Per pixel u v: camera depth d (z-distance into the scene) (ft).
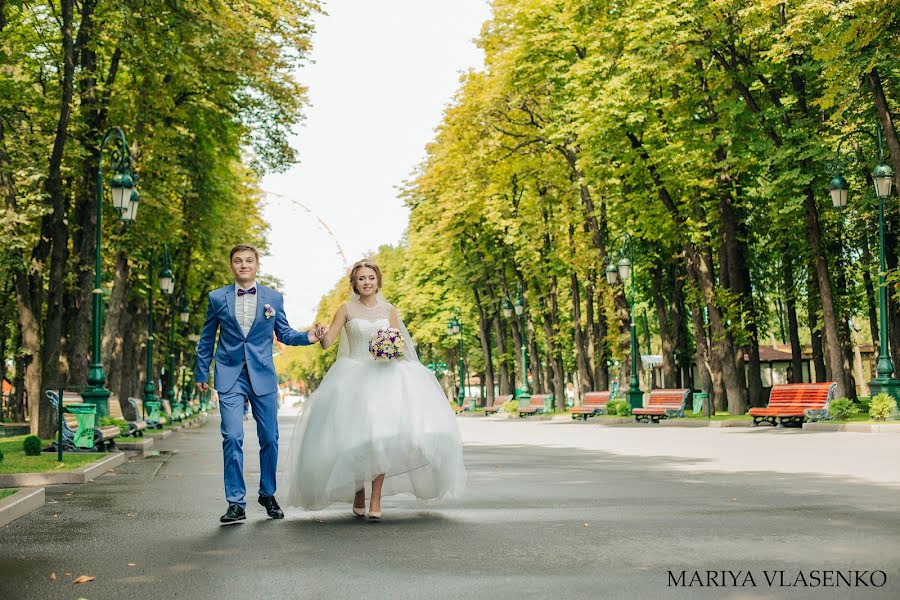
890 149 75.20
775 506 28.25
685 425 97.45
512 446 65.46
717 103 97.35
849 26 67.31
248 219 156.66
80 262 80.18
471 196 156.87
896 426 73.20
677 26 93.45
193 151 102.78
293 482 26.86
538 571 18.40
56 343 64.28
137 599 16.51
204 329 27.20
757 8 84.12
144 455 60.95
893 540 21.43
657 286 129.70
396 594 16.55
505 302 171.22
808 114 89.10
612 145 106.83
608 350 144.15
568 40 114.62
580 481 37.76
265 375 27.12
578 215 129.70
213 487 37.88
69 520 27.45
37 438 50.44
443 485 26.84
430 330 225.97
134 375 127.03
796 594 16.05
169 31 74.18
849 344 121.19
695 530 23.44
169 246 126.52
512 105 127.95
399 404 26.07
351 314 27.48
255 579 18.08
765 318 117.91
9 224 65.87
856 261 119.85
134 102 84.43
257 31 83.97
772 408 86.58
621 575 17.87
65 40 65.57
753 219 114.83
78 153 74.28
